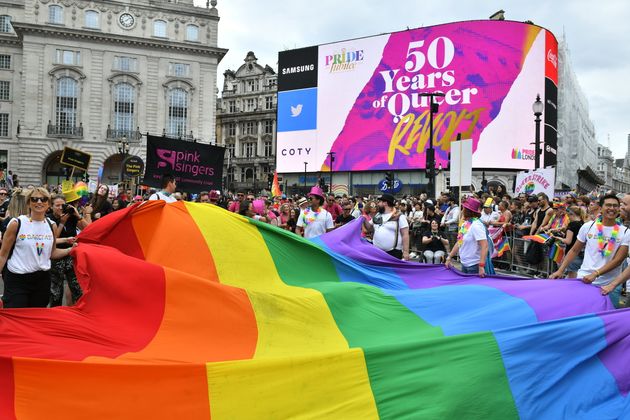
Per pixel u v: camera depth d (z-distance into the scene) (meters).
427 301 5.66
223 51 59.59
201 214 6.00
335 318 5.08
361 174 53.78
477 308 5.54
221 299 4.59
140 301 4.46
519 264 12.93
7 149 58.56
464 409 4.11
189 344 4.29
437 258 12.20
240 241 5.92
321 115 55.31
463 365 4.31
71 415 3.51
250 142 89.25
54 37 54.31
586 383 4.54
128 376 3.61
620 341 4.74
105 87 56.00
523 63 48.06
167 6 57.72
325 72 55.09
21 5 60.19
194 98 58.97
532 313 5.27
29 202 5.73
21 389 3.49
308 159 56.03
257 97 88.88
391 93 51.41
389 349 4.20
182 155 10.98
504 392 4.27
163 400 3.61
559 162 60.00
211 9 59.44
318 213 9.74
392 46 51.47
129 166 26.17
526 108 48.12
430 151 22.72
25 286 5.71
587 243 6.24
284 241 6.30
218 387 3.70
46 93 54.28
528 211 13.56
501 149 47.81
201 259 5.57
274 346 4.46
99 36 55.22
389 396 4.03
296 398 3.84
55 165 57.97
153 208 5.81
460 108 48.34
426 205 15.84
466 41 48.28
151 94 57.44
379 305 5.52
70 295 8.12
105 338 4.20
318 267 6.36
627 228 5.94
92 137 55.59
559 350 4.62
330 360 4.02
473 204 7.40
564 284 5.95
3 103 58.75
